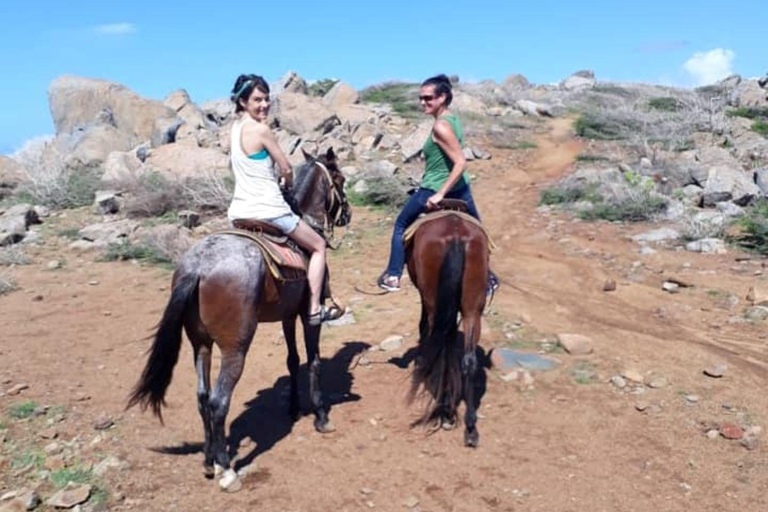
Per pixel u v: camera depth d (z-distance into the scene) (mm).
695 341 7809
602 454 5480
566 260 11141
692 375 6840
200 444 5703
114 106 23547
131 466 5305
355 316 8680
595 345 7562
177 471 5266
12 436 5719
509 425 5945
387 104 25375
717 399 6336
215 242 5035
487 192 15875
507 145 20078
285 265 5242
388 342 7656
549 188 15484
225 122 25141
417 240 5801
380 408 6297
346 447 5656
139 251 12078
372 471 5301
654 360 7195
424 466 5348
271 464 5406
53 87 24328
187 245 12148
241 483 5113
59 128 24062
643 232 12234
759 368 6992
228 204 14602
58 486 5023
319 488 5082
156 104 23484
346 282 10227
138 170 17406
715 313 8625
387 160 17734
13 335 8227
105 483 5062
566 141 21016
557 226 13039
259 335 8219
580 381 6715
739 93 24891
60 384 6812
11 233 12969
